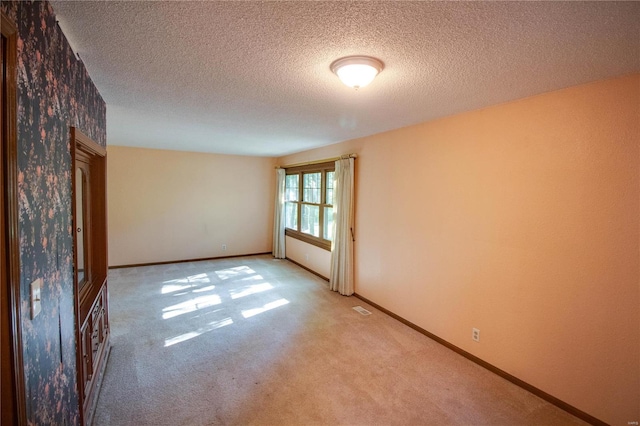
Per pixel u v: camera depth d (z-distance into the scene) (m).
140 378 2.52
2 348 0.92
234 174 6.87
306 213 6.16
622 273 1.98
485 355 2.77
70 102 1.62
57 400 1.36
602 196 2.04
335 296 4.55
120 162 5.82
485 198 2.73
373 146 4.12
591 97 2.08
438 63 1.82
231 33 1.53
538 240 2.38
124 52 1.75
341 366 2.76
